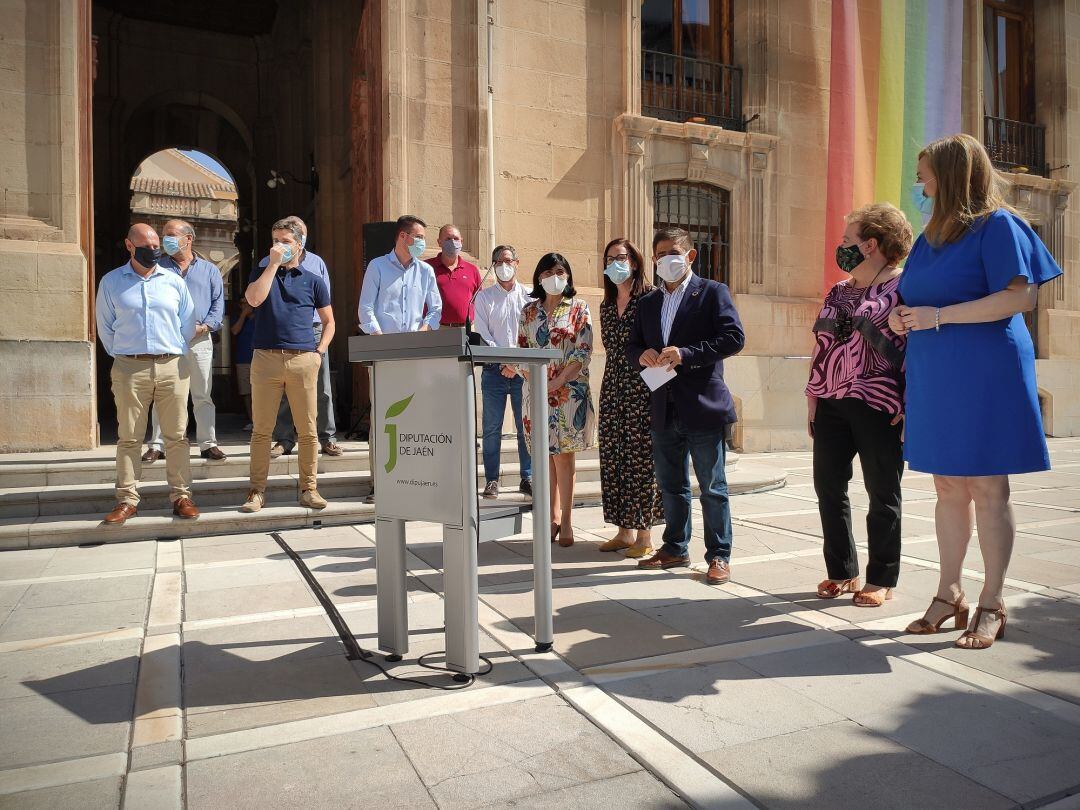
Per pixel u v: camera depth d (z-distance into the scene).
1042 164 13.52
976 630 2.87
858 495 6.64
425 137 8.05
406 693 2.46
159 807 1.79
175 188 25.20
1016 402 2.71
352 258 11.68
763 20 10.26
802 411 10.31
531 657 2.75
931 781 1.90
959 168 2.76
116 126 15.66
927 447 2.84
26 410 6.36
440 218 8.11
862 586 3.62
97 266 15.61
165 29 15.97
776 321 10.23
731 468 7.95
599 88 9.12
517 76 8.63
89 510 5.18
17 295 6.47
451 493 2.52
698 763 1.99
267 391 5.17
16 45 6.68
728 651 2.81
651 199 9.46
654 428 3.93
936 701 2.37
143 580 3.87
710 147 9.83
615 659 2.73
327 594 3.60
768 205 10.30
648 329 3.96
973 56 11.94
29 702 2.40
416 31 8.02
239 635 3.04
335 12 11.82
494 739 2.14
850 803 1.80
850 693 2.43
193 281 5.86
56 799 1.84
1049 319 13.02
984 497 2.89
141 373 4.80
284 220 4.96
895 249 3.30
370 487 5.84
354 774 1.95
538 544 2.79
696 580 3.85
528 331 4.68
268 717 2.29
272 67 16.03
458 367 2.49
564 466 4.65
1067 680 2.53
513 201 8.61
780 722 2.23
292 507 5.36
